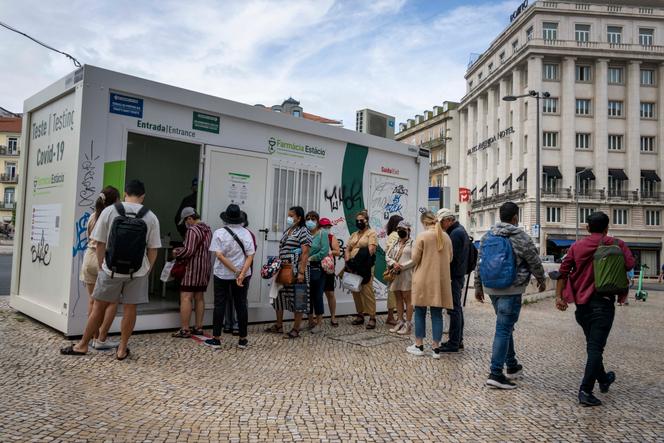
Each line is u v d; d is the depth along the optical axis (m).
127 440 3.63
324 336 7.82
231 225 6.81
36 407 4.14
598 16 51.41
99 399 4.44
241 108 8.11
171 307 7.75
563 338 8.83
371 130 12.76
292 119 8.82
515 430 4.27
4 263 21.41
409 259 8.23
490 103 58.12
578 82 50.25
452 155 68.19
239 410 4.39
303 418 4.29
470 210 61.69
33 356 5.67
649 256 49.84
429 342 7.77
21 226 8.27
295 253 7.44
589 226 5.27
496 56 59.09
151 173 10.40
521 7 55.84
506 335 5.53
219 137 7.90
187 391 4.81
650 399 5.33
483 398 5.12
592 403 4.98
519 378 5.98
